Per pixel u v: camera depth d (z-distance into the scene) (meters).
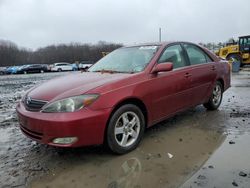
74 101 3.16
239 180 2.80
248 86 9.84
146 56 4.26
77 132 3.10
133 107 3.63
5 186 2.87
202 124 4.78
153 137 4.16
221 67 5.66
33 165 3.34
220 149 3.64
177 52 4.62
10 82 19.06
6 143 4.18
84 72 4.53
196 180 2.84
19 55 69.25
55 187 2.82
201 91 5.00
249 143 3.82
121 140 3.56
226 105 6.29
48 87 3.66
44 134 3.17
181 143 3.90
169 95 4.18
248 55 19.81
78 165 3.30
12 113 6.52
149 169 3.13
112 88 3.41
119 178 2.95
